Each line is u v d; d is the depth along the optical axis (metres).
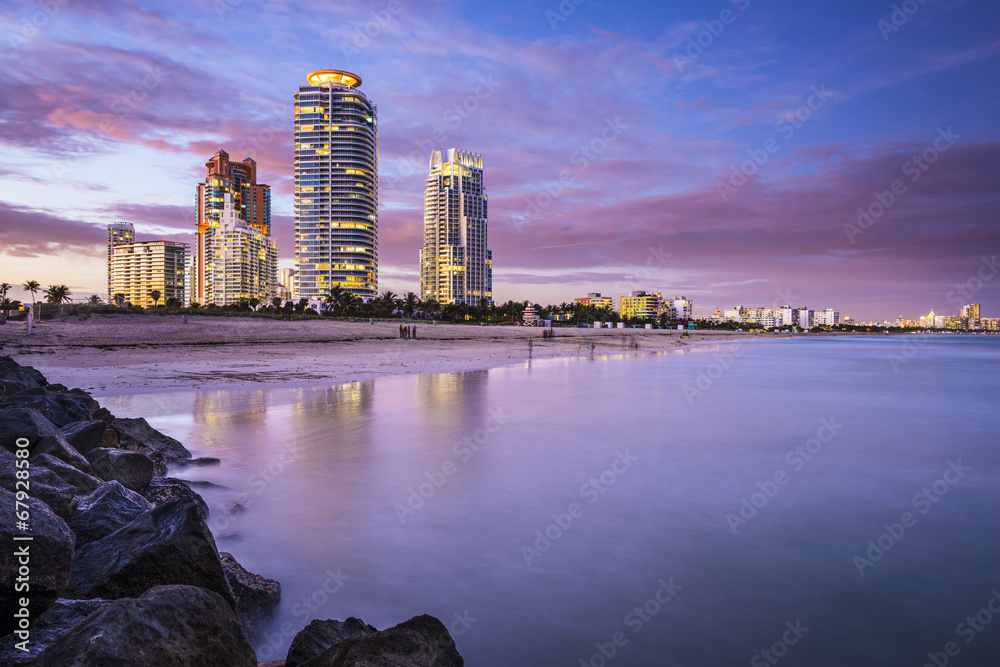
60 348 34.00
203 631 3.46
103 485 6.44
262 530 7.78
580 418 17.56
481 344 70.19
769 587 6.36
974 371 42.50
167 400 18.80
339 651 3.62
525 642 5.18
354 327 70.12
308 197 198.00
